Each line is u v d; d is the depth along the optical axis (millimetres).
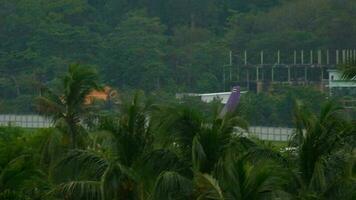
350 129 61000
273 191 55250
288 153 61938
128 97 73250
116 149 64500
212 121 62531
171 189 57500
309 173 60156
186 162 60594
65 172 63344
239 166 55438
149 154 60938
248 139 62281
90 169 62438
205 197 54906
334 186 58312
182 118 61531
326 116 62438
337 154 60688
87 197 61594
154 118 63688
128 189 61594
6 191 65125
